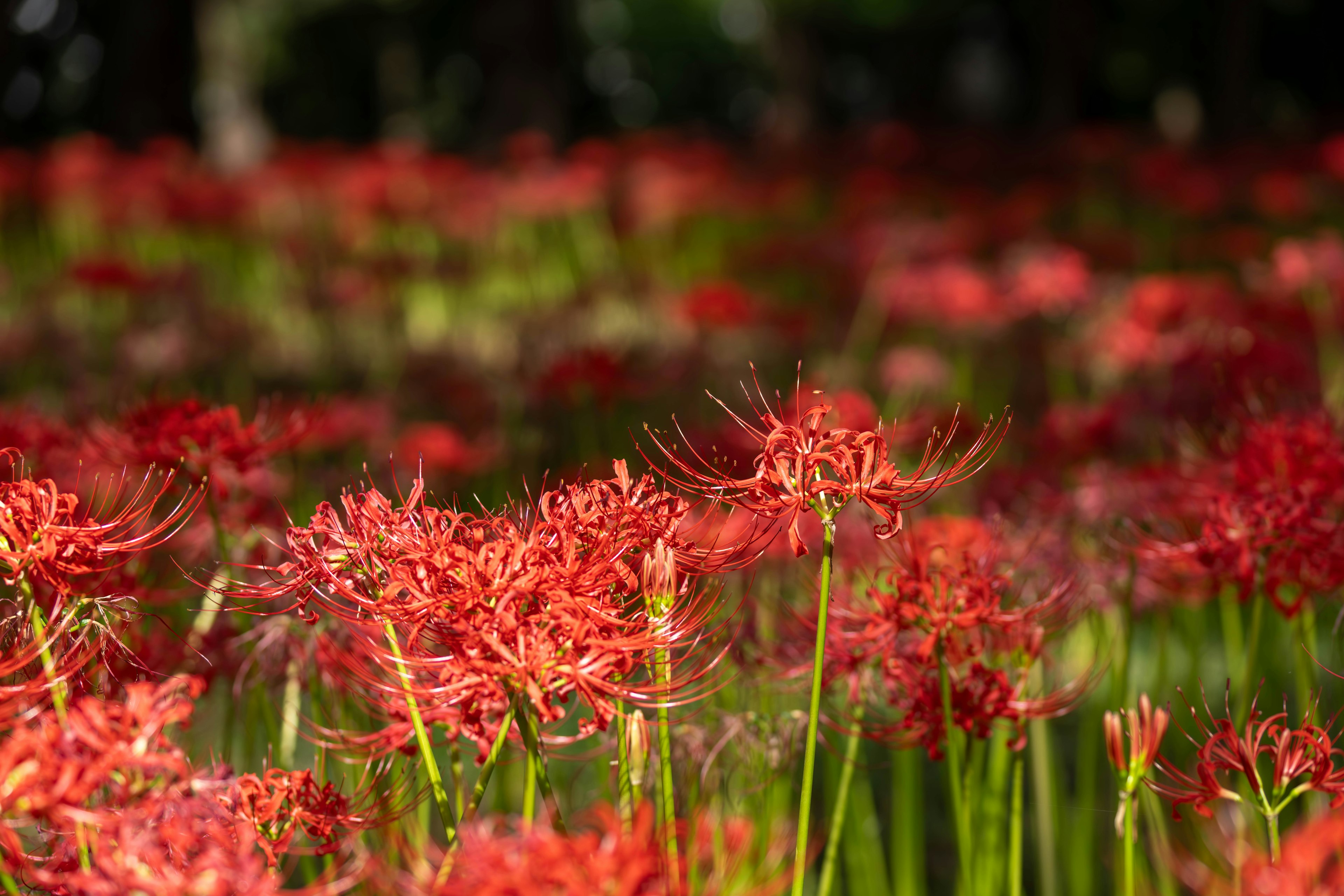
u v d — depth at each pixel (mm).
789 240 6828
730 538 1808
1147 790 2117
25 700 1153
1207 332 3713
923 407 3836
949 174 10109
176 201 8273
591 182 8508
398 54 28594
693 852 1086
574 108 27562
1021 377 5195
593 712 1193
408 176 8477
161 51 16109
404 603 1256
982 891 2059
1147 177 8164
